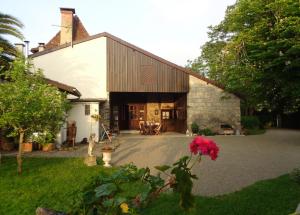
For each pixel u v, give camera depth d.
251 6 14.46
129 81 19.41
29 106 7.76
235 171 8.61
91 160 9.30
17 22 11.43
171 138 18.19
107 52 19.17
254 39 14.96
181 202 2.53
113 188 2.70
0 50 9.66
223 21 24.08
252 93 17.12
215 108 20.36
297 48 12.26
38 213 3.35
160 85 19.80
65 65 18.88
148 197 2.82
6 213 5.27
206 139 2.64
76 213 2.82
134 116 23.80
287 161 10.23
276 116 29.98
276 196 5.98
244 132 20.95
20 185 6.92
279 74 14.17
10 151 12.59
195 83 20.31
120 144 15.27
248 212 5.10
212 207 5.36
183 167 2.63
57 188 6.66
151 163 9.91
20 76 8.07
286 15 13.41
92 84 19.03
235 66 16.94
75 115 16.59
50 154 11.80
